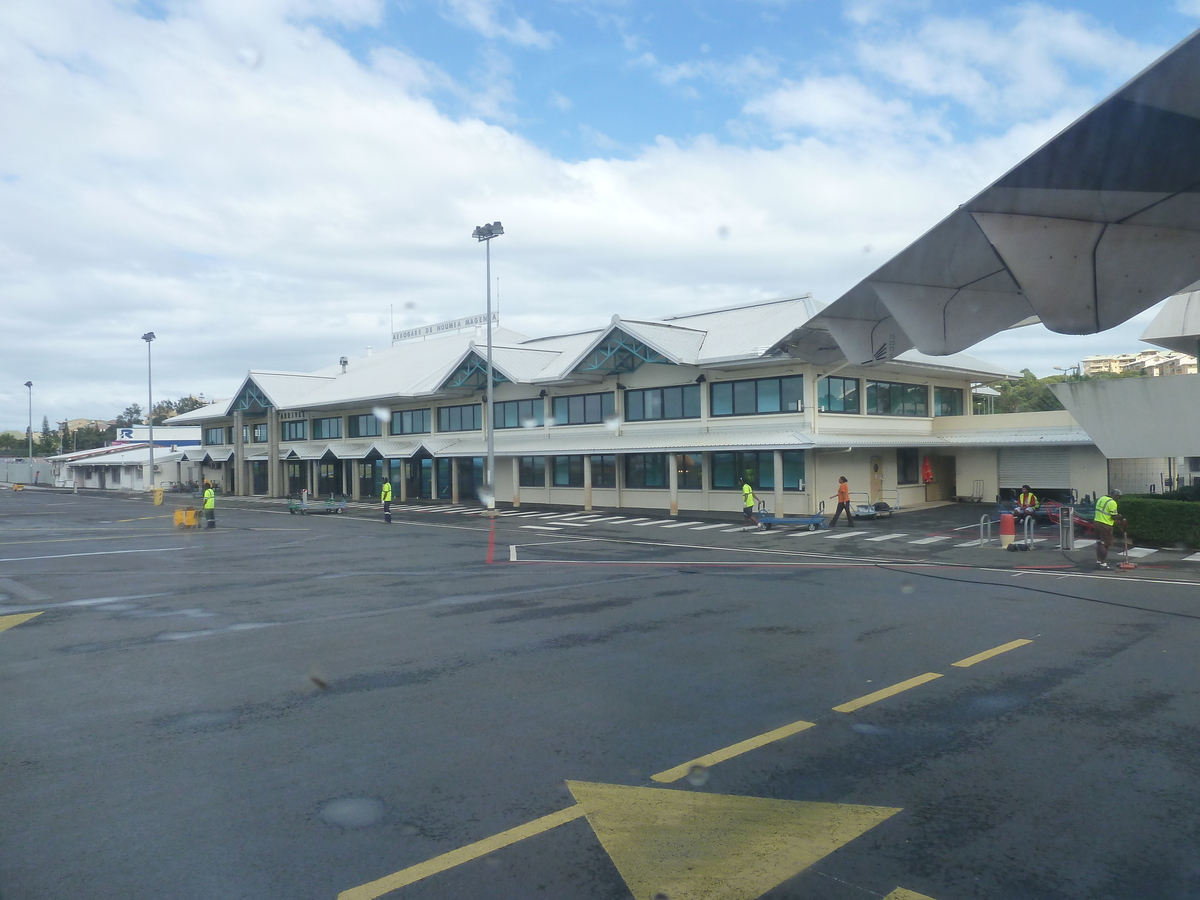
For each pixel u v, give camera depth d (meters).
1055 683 8.41
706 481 32.69
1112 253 6.44
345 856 4.92
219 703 8.10
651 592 14.46
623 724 7.27
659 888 4.51
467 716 7.55
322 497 54.19
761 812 5.46
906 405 34.25
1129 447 21.12
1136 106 4.79
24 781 6.14
